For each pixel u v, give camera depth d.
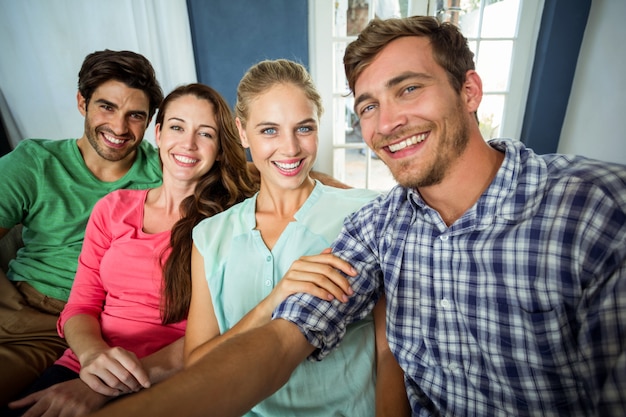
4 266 1.44
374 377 0.87
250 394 0.57
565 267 0.57
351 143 2.58
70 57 2.15
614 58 2.12
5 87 2.14
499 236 0.64
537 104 2.45
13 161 1.34
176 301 1.03
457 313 0.69
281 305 0.72
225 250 0.90
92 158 1.46
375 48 0.69
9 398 1.04
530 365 0.62
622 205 0.53
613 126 2.16
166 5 2.10
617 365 0.44
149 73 1.40
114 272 1.08
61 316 1.10
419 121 0.68
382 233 0.81
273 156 0.89
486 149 0.71
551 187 0.61
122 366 0.80
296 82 0.86
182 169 1.13
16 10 2.04
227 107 1.16
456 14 2.35
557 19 2.26
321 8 2.28
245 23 2.24
